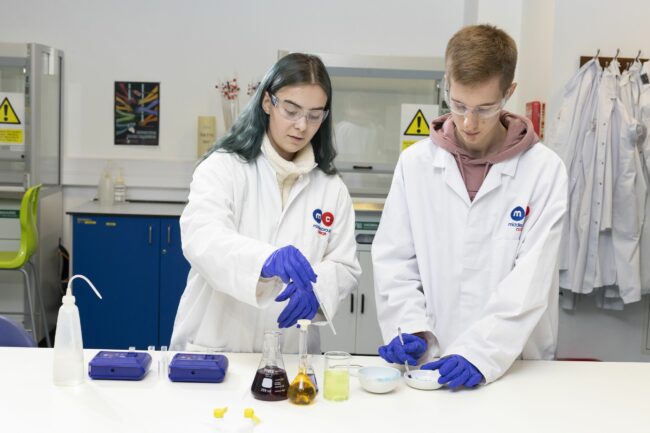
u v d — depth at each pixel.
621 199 3.28
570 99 3.37
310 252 1.82
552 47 3.50
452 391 1.58
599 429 1.39
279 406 1.45
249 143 1.80
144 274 4.05
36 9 4.46
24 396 1.46
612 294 3.44
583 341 3.63
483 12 4.14
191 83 4.54
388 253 1.86
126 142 4.57
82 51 4.50
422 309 1.79
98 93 4.54
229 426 1.29
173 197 4.62
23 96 4.12
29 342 1.94
